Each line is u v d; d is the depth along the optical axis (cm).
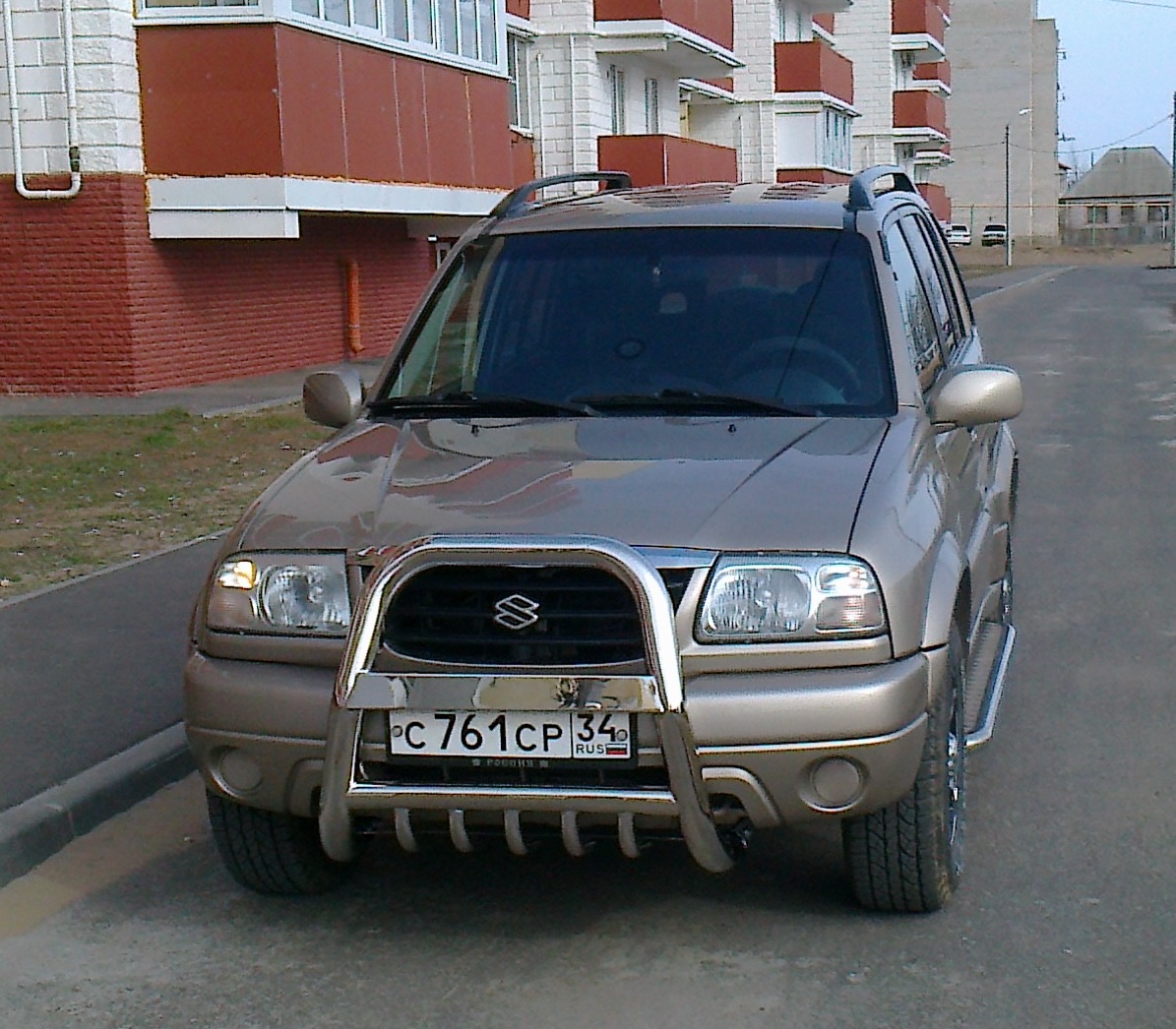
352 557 418
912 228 632
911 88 6456
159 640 757
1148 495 1162
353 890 488
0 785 564
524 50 2988
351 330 2362
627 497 423
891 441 472
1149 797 553
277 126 1769
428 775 405
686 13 3080
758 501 421
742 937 446
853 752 399
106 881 509
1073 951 433
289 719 414
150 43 1783
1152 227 10775
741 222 566
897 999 408
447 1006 412
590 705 391
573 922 460
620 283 552
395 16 2003
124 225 1797
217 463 1328
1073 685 691
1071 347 2541
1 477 1245
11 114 1792
